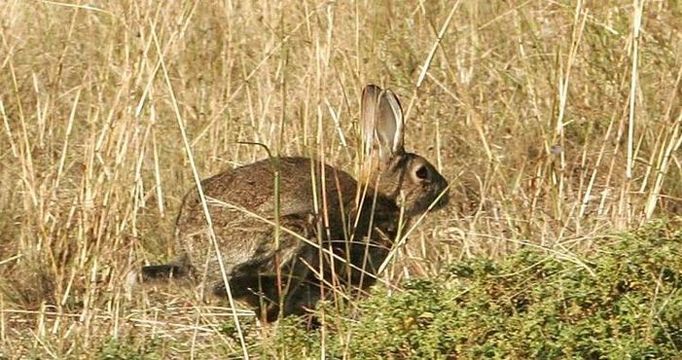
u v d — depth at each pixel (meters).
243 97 14.10
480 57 14.34
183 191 12.71
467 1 15.17
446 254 11.66
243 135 13.09
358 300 10.57
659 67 13.73
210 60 14.54
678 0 14.28
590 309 9.62
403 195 11.84
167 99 13.75
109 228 11.53
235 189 10.87
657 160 12.30
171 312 11.11
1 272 11.81
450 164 13.18
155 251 11.80
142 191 12.17
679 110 13.09
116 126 12.12
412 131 13.49
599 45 14.01
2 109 12.71
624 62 13.42
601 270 9.73
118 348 9.92
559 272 9.83
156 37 12.50
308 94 12.30
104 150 12.14
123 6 13.67
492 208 12.36
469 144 13.39
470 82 14.11
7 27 14.72
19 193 12.62
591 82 13.83
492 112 13.69
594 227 11.55
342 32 14.19
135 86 12.48
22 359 10.30
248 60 14.36
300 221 10.74
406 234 11.32
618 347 9.22
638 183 12.70
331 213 11.07
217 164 12.75
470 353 9.29
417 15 15.00
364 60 13.91
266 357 9.77
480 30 14.73
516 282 9.80
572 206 12.15
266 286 10.80
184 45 14.45
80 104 14.06
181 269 10.91
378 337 9.52
